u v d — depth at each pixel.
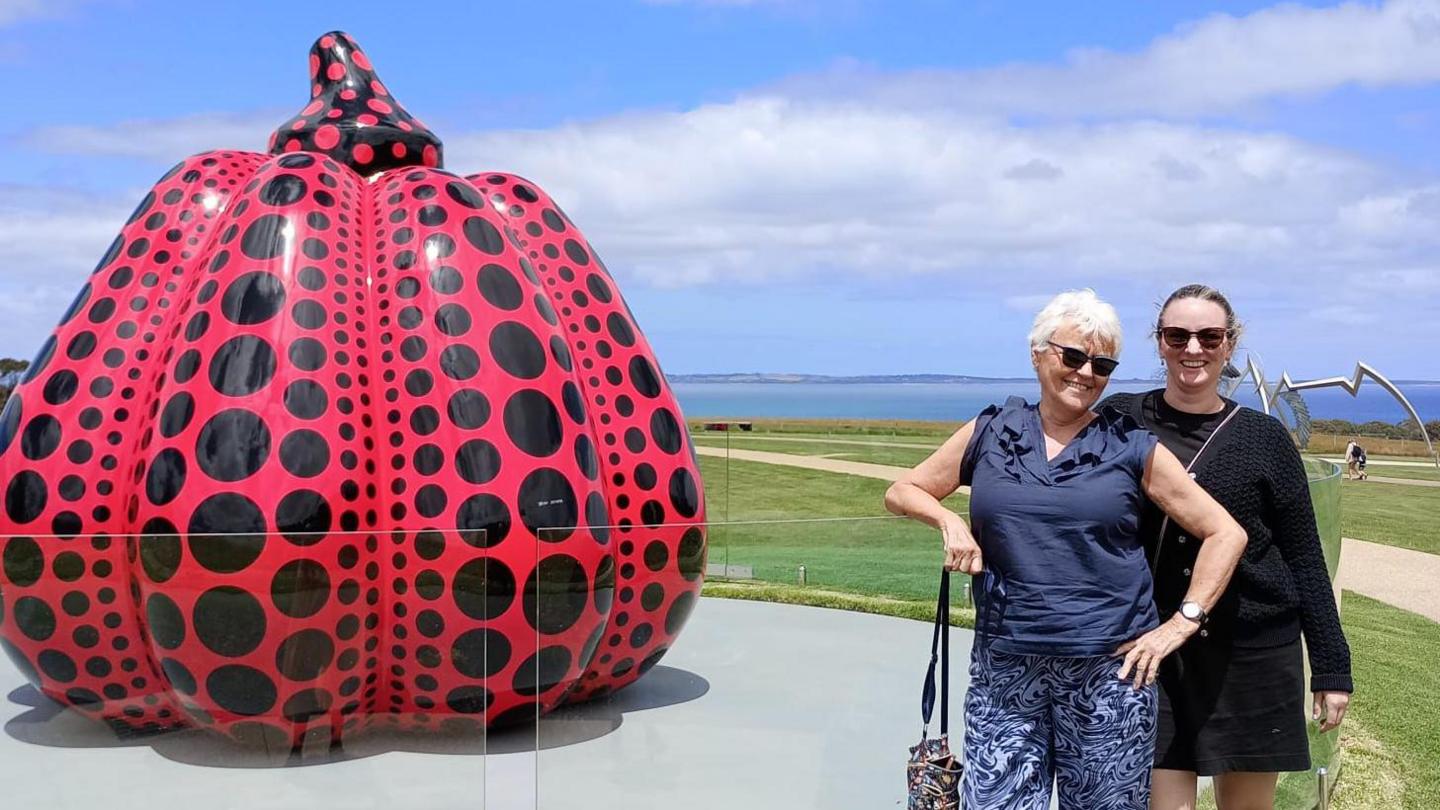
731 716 5.53
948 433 65.62
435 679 5.63
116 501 6.14
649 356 7.21
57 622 5.65
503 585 5.73
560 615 5.65
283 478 5.73
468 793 5.38
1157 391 4.79
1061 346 4.01
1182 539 4.43
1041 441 4.12
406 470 6.00
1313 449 53.75
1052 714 4.11
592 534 5.70
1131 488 4.03
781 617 6.94
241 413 5.77
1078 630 3.97
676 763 5.44
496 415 6.05
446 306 6.24
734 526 6.36
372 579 5.60
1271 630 4.49
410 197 6.58
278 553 5.42
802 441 54.09
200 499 5.67
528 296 6.47
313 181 6.50
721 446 48.69
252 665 5.48
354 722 5.65
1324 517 6.70
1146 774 4.06
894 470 34.28
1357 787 7.02
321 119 7.29
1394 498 28.41
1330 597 4.54
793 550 6.50
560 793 5.22
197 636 5.47
